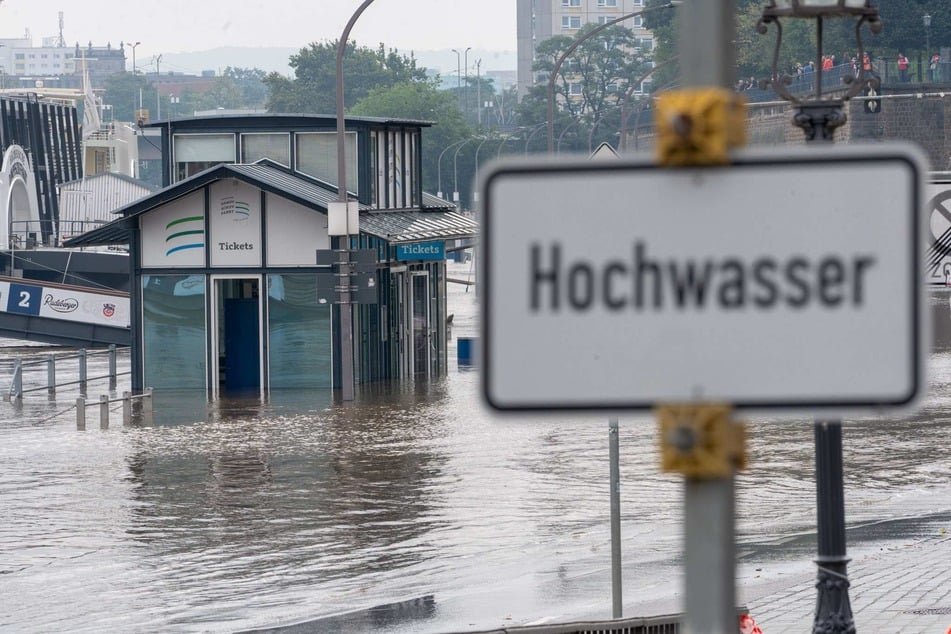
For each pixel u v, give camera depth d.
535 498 47.22
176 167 87.38
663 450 6.16
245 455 56.94
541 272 6.25
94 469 53.97
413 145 93.62
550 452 57.12
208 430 64.81
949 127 159.88
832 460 19.86
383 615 32.16
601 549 39.41
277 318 81.56
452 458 55.81
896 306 6.15
